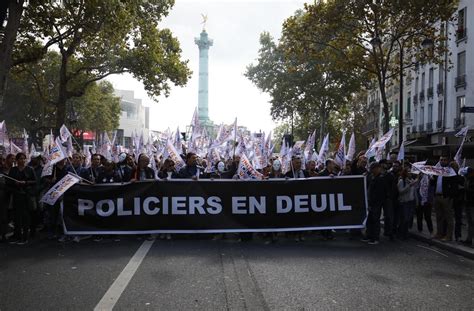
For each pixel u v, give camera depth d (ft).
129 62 85.97
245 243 33.17
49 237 34.68
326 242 34.17
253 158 44.83
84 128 167.94
